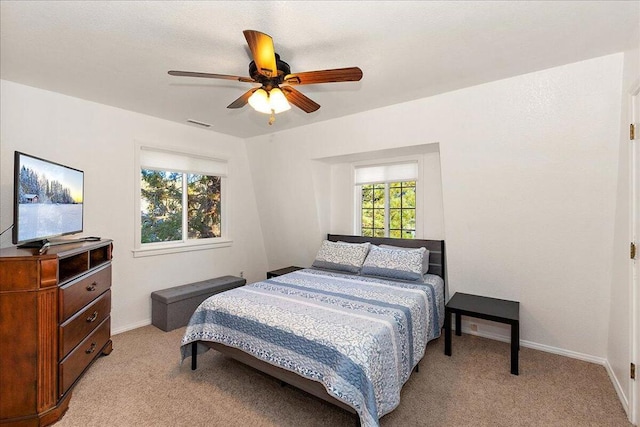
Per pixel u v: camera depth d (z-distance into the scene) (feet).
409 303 7.87
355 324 6.37
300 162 13.39
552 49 6.73
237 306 7.49
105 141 10.40
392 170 12.90
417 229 12.31
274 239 15.96
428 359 8.77
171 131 12.19
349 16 5.55
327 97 9.43
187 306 11.53
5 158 8.39
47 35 6.17
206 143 13.44
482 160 9.16
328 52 6.79
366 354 5.54
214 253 14.05
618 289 7.36
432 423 6.10
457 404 6.70
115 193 10.69
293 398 6.95
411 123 10.03
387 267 10.61
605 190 7.79
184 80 8.34
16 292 5.86
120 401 6.80
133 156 11.12
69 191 8.15
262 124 12.48
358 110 10.71
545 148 8.24
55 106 9.28
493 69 7.64
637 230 6.28
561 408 6.56
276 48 6.61
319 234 14.26
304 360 6.02
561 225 8.54
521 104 8.18
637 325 6.15
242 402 6.79
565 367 8.25
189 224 13.46
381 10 5.38
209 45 6.56
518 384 7.47
